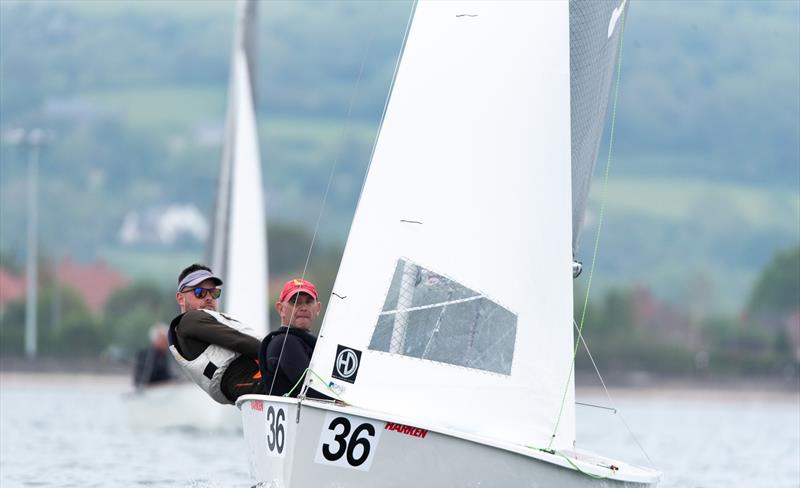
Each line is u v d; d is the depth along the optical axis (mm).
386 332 34344
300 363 34938
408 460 33031
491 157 35062
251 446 35188
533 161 35156
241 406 35938
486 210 34906
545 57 35562
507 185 35031
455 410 34156
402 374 34219
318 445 32812
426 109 35344
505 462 33531
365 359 34250
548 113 35406
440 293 34594
